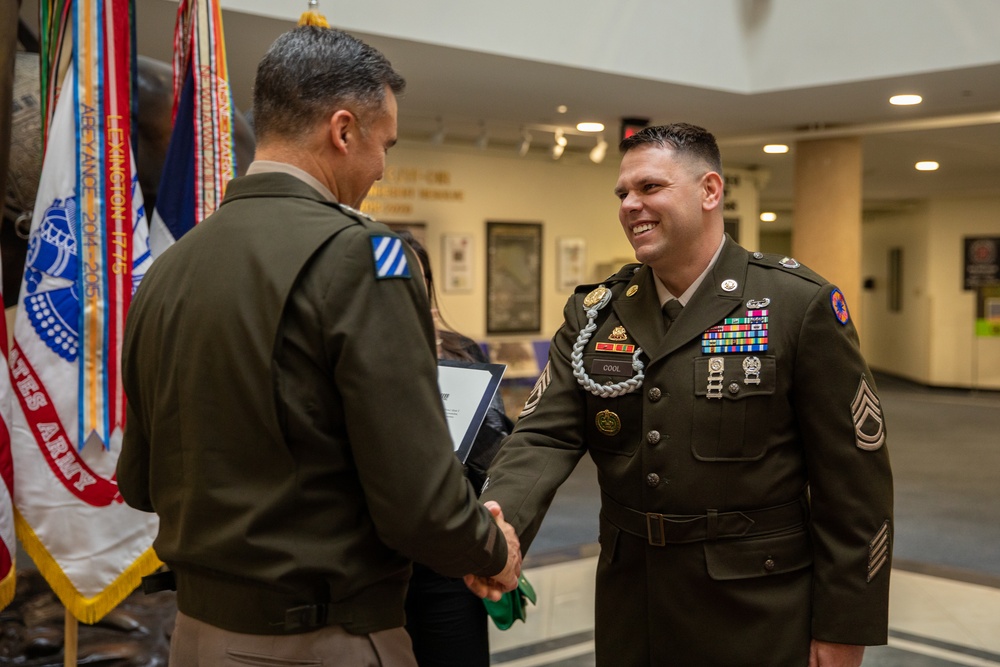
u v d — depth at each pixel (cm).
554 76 604
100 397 260
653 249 173
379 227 130
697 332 173
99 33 265
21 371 257
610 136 877
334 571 127
